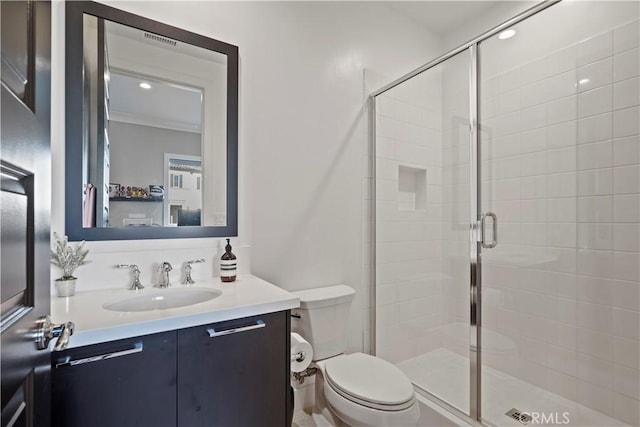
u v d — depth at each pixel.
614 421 1.58
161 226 1.43
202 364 1.02
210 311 1.03
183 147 1.50
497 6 2.20
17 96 0.54
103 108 1.32
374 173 2.13
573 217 1.73
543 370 1.83
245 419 1.10
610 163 1.60
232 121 1.62
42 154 0.65
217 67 1.58
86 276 1.26
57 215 1.22
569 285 1.74
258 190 1.70
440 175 2.22
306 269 1.86
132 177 1.38
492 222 2.03
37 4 0.63
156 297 1.29
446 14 2.32
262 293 1.25
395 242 2.18
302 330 1.66
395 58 2.28
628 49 1.54
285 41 1.80
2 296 0.48
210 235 1.55
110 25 1.35
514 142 1.95
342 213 2.01
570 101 1.74
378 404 1.25
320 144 1.92
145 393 0.92
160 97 1.45
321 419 1.66
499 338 2.00
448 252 2.19
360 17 2.12
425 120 2.22
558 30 1.79
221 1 1.60
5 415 0.48
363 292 2.09
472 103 2.06
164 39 1.46
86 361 0.84
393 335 2.15
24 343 0.56
